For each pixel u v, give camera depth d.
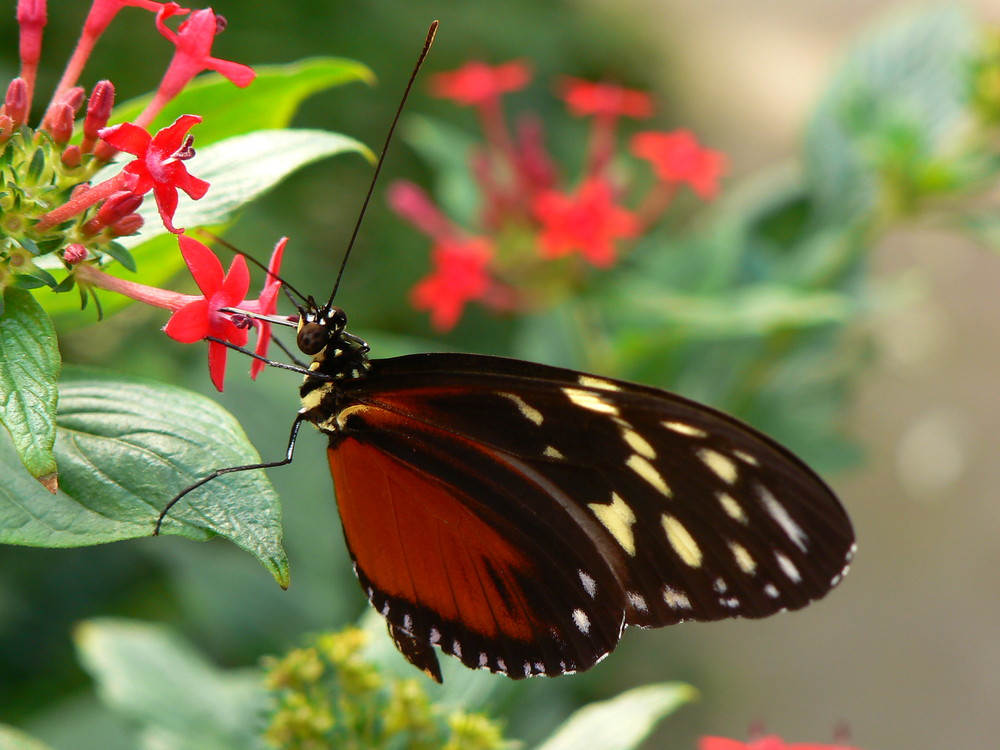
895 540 0.82
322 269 0.57
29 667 0.46
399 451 0.30
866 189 0.46
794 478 0.29
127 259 0.27
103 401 0.28
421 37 0.66
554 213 0.37
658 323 0.38
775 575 0.29
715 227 0.43
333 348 0.29
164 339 0.45
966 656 0.74
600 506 0.30
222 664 0.41
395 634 0.30
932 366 0.96
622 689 0.58
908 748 0.67
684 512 0.29
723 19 1.41
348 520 0.30
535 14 0.80
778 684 0.69
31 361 0.27
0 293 0.27
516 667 0.30
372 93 0.63
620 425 0.29
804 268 0.42
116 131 0.27
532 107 0.75
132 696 0.32
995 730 0.69
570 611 0.30
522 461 0.30
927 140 0.39
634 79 0.94
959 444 0.89
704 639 0.71
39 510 0.27
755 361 0.41
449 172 0.41
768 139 1.12
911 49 0.44
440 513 0.30
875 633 0.75
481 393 0.30
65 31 0.50
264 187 0.29
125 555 0.48
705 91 1.11
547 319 0.43
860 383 0.54
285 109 0.30
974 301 1.05
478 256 0.38
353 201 0.60
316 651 0.31
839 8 1.50
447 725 0.31
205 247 0.27
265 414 0.39
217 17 0.28
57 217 0.27
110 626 0.33
